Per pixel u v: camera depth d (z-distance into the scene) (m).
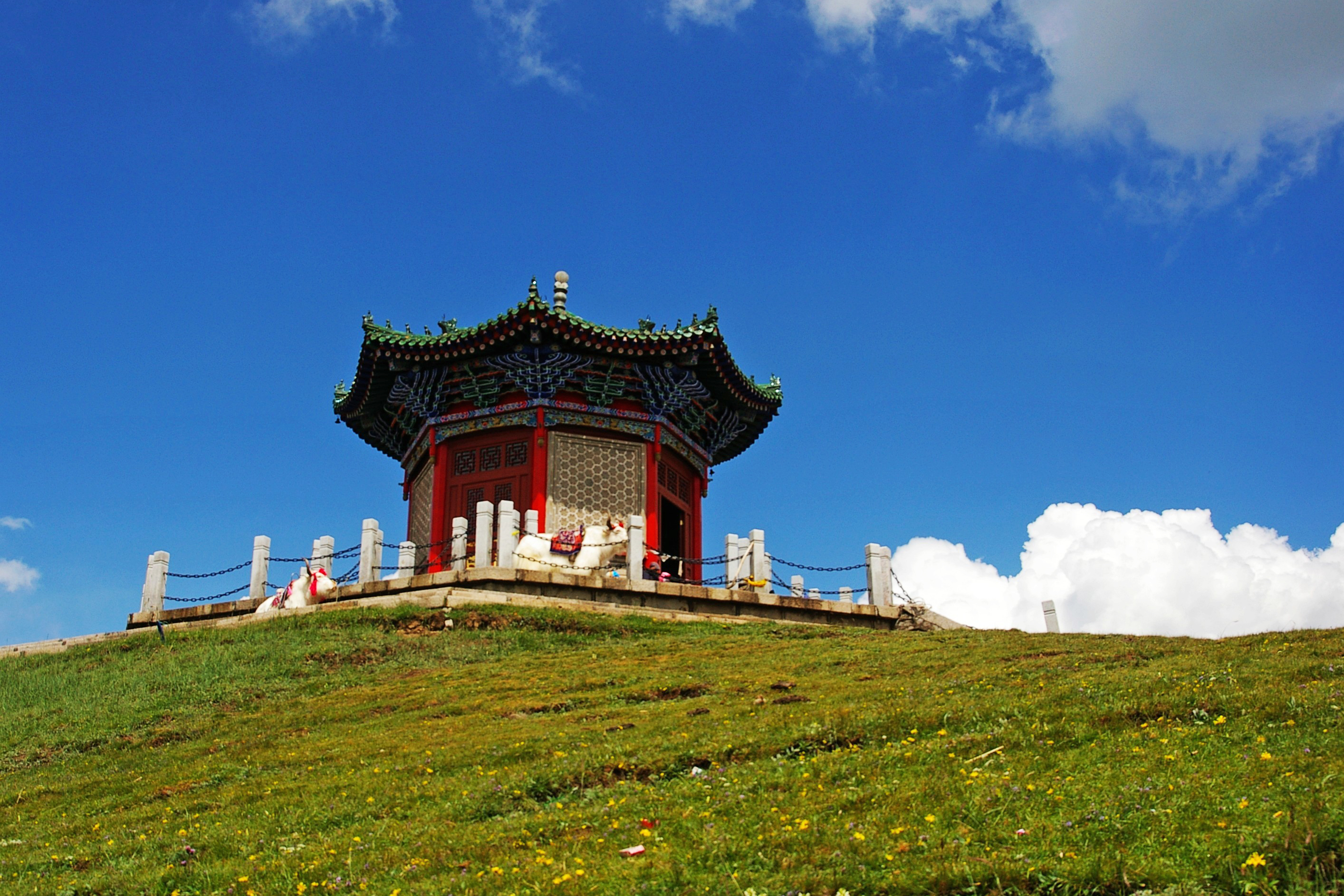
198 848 16.98
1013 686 21.12
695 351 45.91
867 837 13.45
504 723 23.36
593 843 14.61
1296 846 11.59
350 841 16.20
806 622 39.09
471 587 37.00
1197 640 24.89
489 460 46.25
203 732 26.20
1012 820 13.50
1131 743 16.05
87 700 29.70
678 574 45.78
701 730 20.30
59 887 15.91
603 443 46.38
